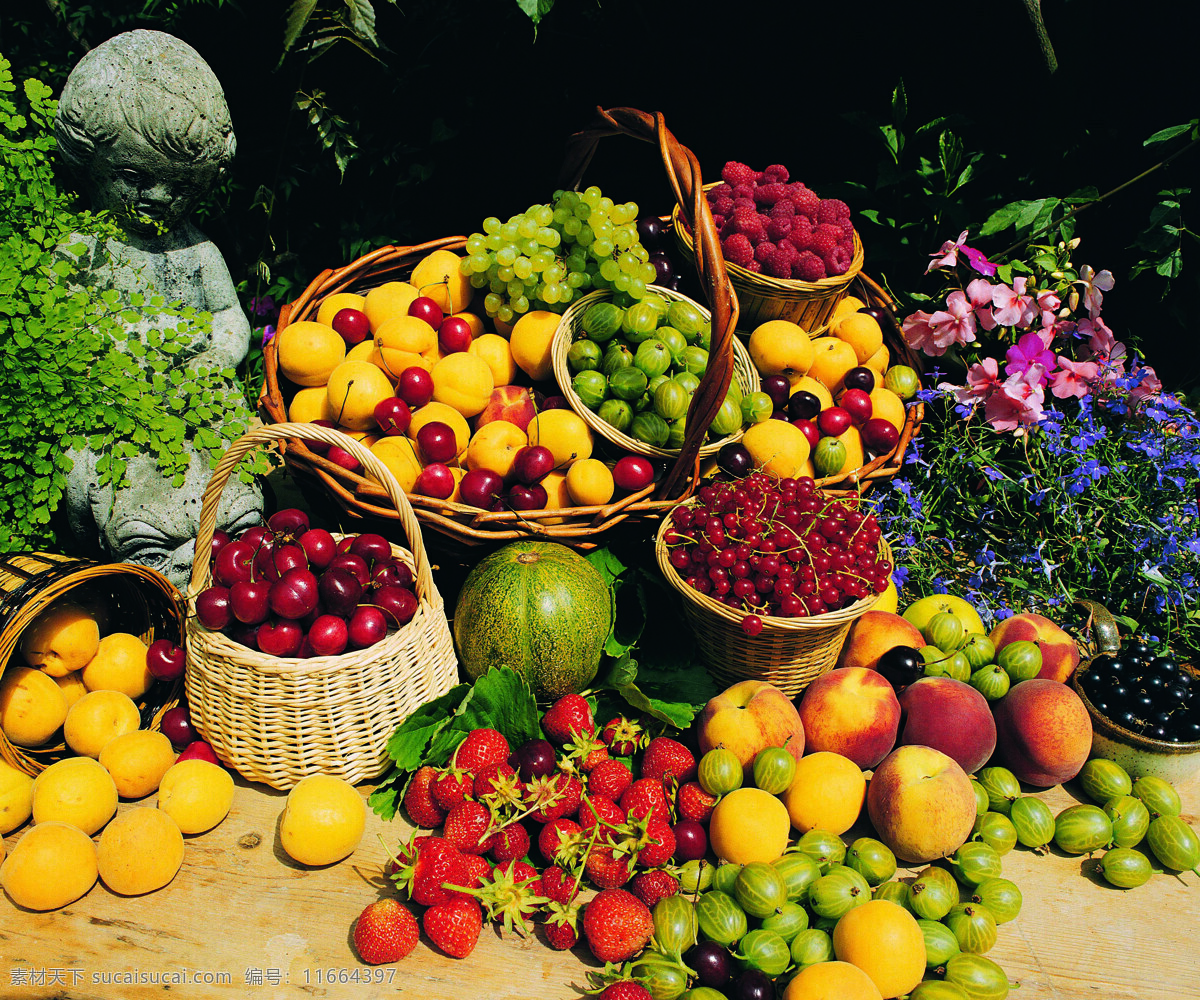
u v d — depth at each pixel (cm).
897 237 334
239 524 274
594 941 168
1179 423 280
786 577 209
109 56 243
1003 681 224
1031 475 269
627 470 242
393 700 206
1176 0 286
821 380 292
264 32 324
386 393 257
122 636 230
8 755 201
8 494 238
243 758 204
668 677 228
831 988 157
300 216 368
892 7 312
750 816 187
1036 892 197
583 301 266
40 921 180
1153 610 265
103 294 249
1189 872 204
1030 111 314
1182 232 294
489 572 224
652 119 242
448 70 332
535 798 184
